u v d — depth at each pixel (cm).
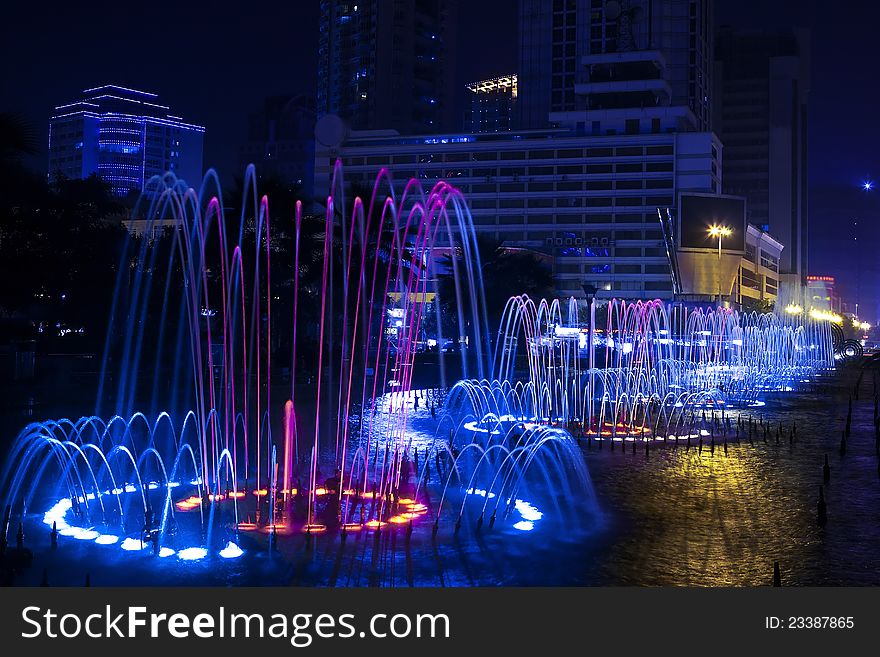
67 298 5447
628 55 15038
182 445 2931
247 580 1380
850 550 1591
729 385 6694
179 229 5878
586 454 2914
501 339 8950
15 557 1462
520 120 17950
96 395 4234
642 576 1413
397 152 15875
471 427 3647
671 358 8400
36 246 4506
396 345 8850
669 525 1800
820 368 9838
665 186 14625
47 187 4534
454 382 6206
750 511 1952
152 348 5697
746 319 12312
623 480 2384
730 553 1567
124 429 3244
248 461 2648
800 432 3622
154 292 5694
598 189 14900
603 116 15162
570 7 17762
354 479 2358
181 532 1702
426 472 2402
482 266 9162
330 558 1519
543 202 15138
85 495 2064
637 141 14738
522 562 1499
